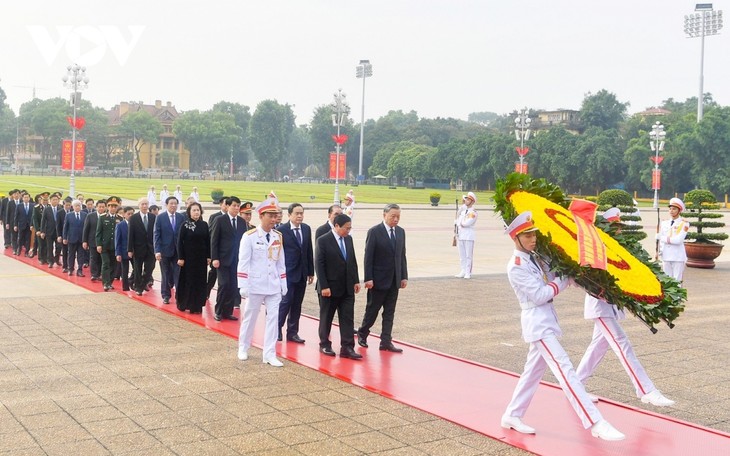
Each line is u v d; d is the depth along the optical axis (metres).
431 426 6.23
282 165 169.25
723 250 27.92
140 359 8.39
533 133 95.81
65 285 14.44
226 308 10.98
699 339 10.46
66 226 15.87
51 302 12.25
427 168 104.88
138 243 13.06
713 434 6.19
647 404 7.14
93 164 127.38
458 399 7.08
